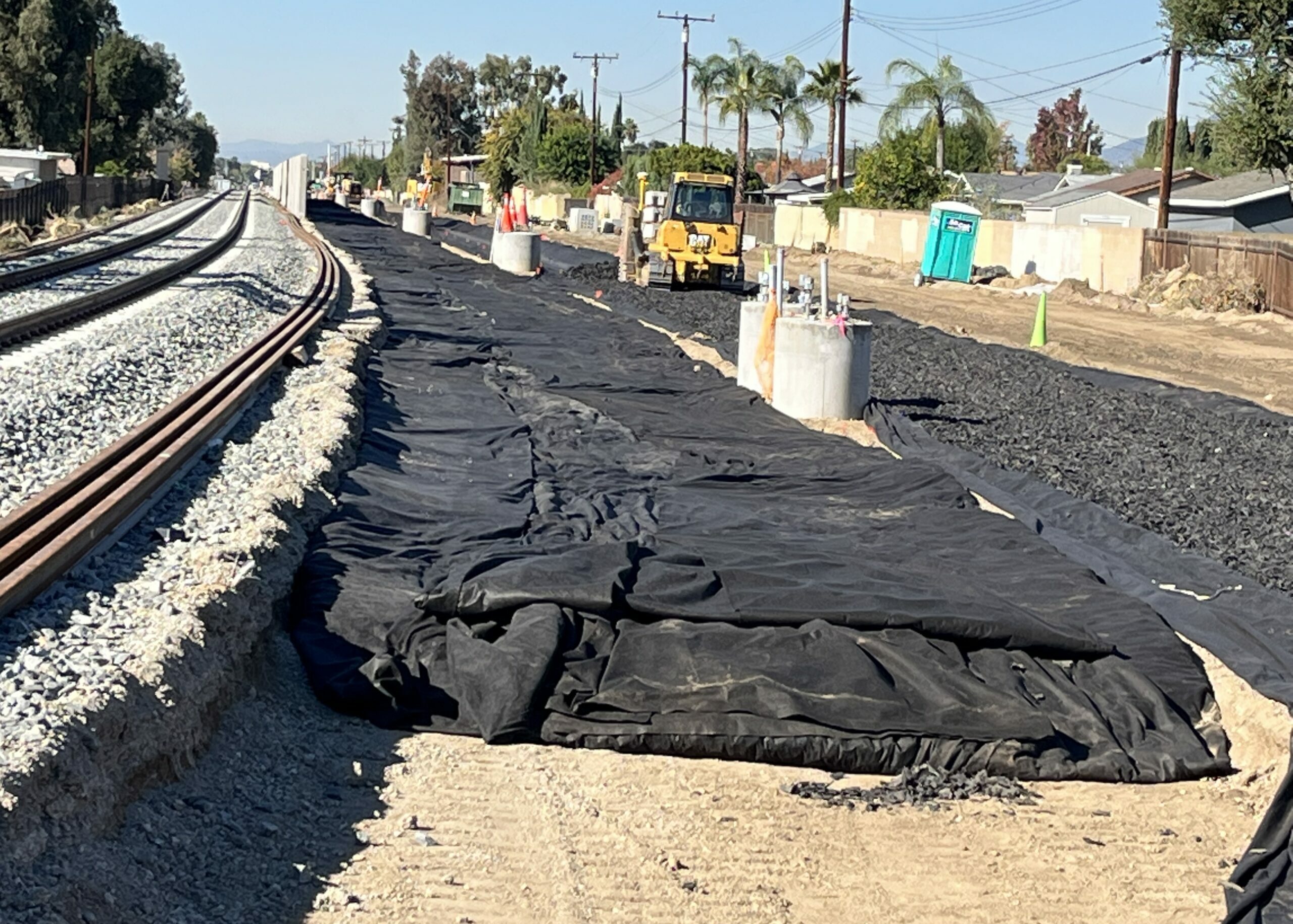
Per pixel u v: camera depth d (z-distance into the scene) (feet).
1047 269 149.69
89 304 78.38
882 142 214.48
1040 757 24.68
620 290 123.54
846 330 56.75
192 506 33.60
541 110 358.02
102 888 16.61
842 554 33.47
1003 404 64.95
